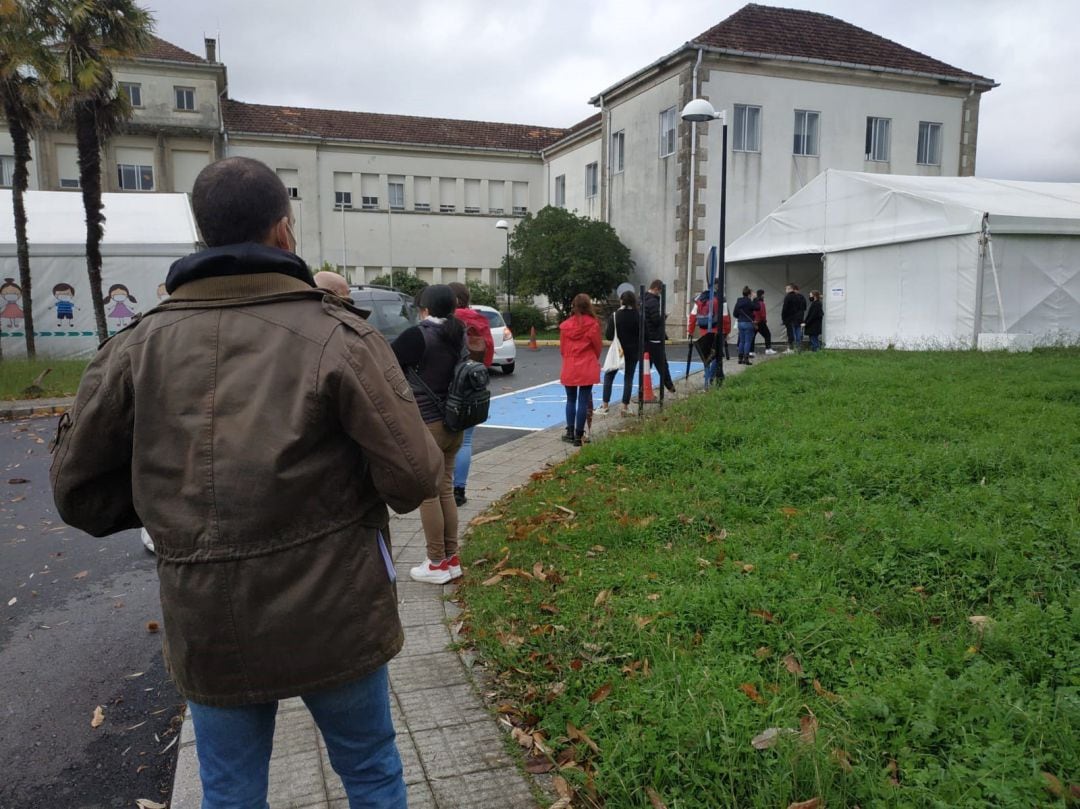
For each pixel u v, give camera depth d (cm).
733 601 373
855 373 1220
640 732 279
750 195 2980
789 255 2289
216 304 174
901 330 1908
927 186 2066
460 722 319
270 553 168
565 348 927
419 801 268
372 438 174
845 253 2089
